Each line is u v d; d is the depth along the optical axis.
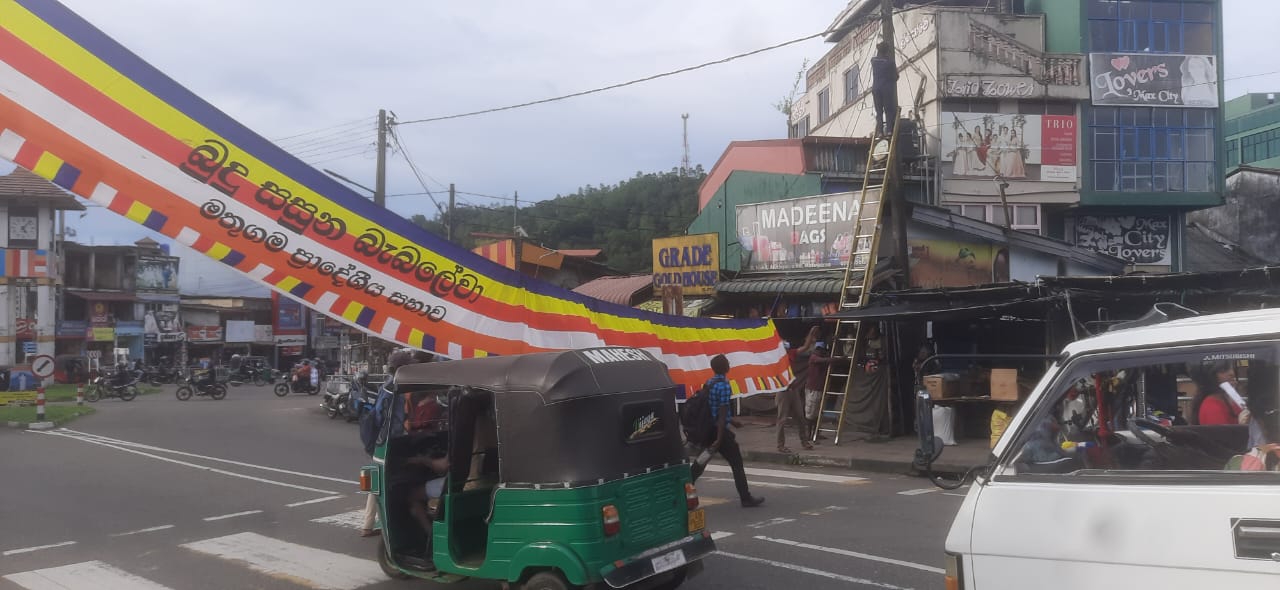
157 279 48.78
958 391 14.45
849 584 6.71
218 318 54.47
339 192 7.18
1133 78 24.67
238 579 7.31
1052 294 12.50
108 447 16.42
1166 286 12.11
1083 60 24.50
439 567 6.25
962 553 3.65
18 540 8.83
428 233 7.73
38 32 6.14
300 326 56.81
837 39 30.36
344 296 7.23
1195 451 3.47
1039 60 24.27
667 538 6.08
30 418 20.91
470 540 6.39
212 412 25.33
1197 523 3.03
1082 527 3.30
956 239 18.98
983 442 14.52
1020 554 3.45
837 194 18.77
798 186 24.09
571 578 5.43
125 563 7.89
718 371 9.64
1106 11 24.81
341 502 10.63
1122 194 24.41
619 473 5.76
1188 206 24.72
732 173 26.06
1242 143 37.31
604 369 5.97
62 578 7.40
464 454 6.28
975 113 24.11
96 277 46.31
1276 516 2.86
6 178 37.16
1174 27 25.00
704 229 27.44
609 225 49.47
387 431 6.84
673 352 10.78
